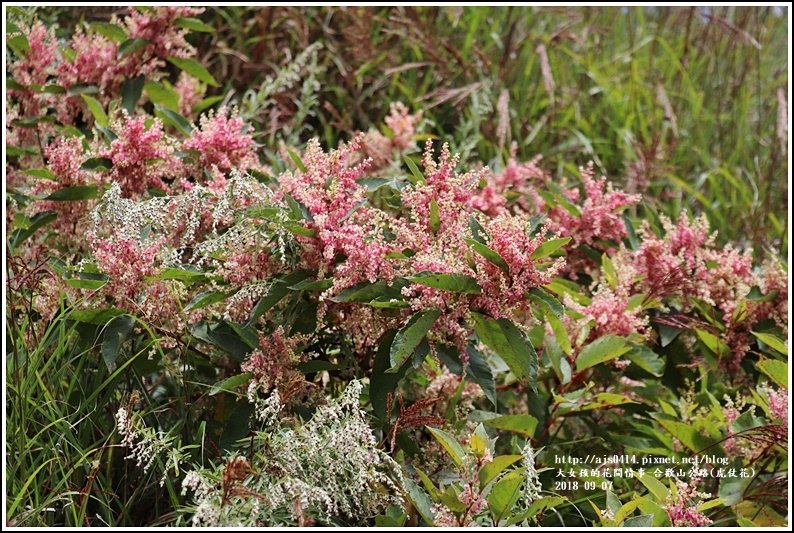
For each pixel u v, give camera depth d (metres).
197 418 2.14
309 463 1.77
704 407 2.35
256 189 2.11
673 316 2.52
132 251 2.00
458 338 1.90
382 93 3.90
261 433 1.79
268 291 1.94
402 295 1.92
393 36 4.07
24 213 2.38
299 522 1.68
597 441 2.33
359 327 2.06
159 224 2.09
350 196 2.00
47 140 2.70
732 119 4.17
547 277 1.86
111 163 2.25
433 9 4.14
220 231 2.17
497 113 3.86
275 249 2.01
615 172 4.02
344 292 1.89
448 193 2.02
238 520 1.68
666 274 2.46
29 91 2.63
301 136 3.78
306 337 1.97
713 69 4.55
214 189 2.16
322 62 3.95
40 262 2.27
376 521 1.80
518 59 4.20
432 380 2.29
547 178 2.92
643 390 2.45
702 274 2.55
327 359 2.18
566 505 2.10
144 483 2.08
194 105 2.91
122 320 2.01
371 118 3.89
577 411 2.29
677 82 4.41
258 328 2.09
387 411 1.86
